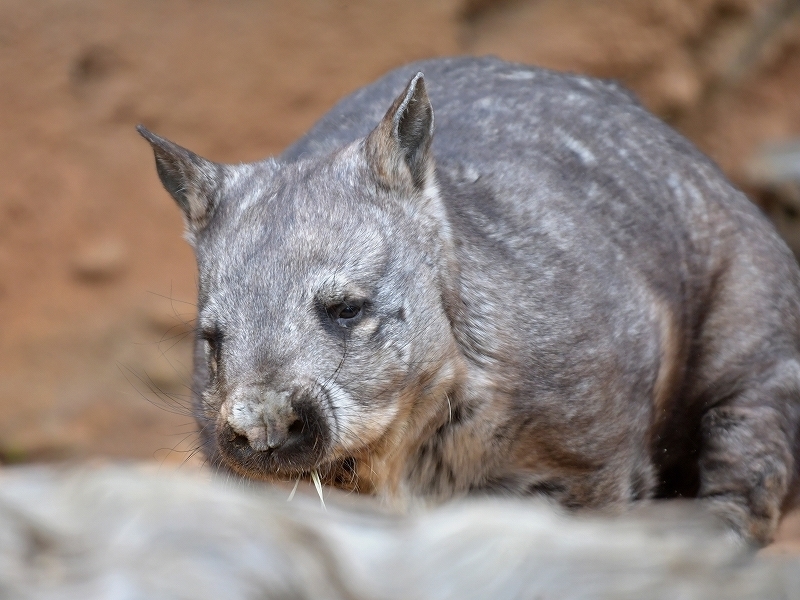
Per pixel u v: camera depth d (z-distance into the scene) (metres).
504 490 8.38
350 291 7.50
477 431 8.12
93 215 17.20
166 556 2.39
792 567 2.66
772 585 2.58
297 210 7.78
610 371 8.42
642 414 8.77
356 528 2.68
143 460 15.30
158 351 17.03
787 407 9.64
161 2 17.55
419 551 2.57
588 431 8.34
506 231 8.45
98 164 17.30
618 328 8.54
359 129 9.60
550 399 8.18
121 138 17.42
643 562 2.56
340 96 17.95
